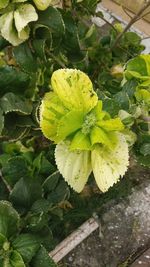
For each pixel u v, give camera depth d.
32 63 0.31
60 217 0.42
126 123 0.28
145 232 0.50
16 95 0.29
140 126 0.30
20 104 0.28
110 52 0.41
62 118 0.22
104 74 0.39
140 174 0.53
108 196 0.50
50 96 0.26
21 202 0.31
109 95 0.31
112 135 0.23
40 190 0.32
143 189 0.52
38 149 0.39
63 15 0.34
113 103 0.26
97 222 0.49
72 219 0.48
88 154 0.24
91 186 0.50
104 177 0.23
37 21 0.30
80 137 0.23
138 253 0.49
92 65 0.42
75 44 0.35
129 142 0.29
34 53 0.31
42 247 0.27
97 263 0.48
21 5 0.29
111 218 0.50
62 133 0.23
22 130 0.30
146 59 0.29
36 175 0.35
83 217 0.49
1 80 0.28
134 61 0.29
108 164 0.23
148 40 0.64
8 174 0.35
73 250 0.48
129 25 0.38
